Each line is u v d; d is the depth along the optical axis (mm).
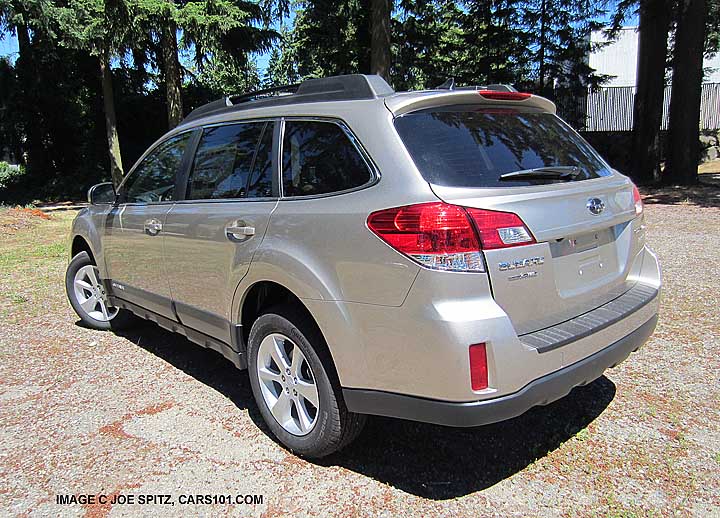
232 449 3104
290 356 3066
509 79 23672
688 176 14797
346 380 2646
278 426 3094
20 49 21484
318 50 22125
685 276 6047
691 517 2455
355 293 2555
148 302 4219
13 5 16516
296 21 23516
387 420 3387
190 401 3699
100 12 13898
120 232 4410
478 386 2309
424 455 3004
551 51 22984
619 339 2836
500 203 2412
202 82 27016
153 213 3990
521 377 2373
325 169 2824
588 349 2637
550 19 22625
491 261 2344
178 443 3176
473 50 24406
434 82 24672
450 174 2469
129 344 4809
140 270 4230
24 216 14164
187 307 3730
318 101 3037
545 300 2559
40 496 2719
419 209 2357
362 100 2811
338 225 2619
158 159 4207
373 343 2521
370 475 2836
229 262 3238
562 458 2926
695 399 3467
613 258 3068
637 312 2959
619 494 2623
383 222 2447
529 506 2561
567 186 2738
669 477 2732
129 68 23609
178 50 17891
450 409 2338
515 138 2863
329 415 2771
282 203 2980
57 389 3908
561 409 3426
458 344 2275
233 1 16938
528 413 3398
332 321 2643
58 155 24141
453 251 2301
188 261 3627
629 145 21547
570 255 2709
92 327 5230
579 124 24172
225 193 3436
